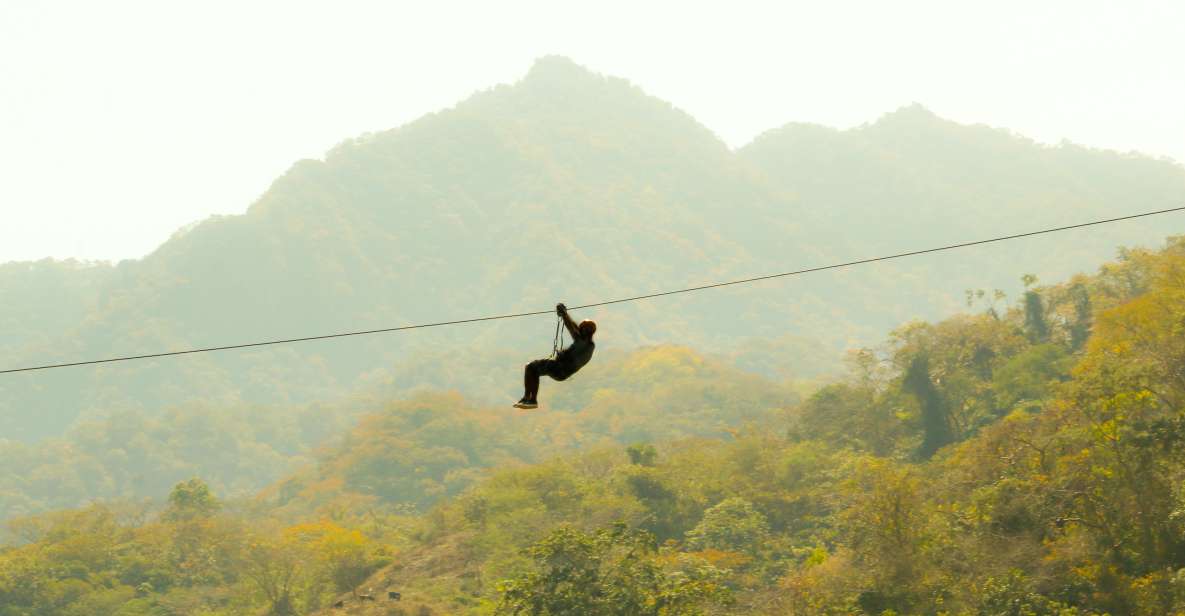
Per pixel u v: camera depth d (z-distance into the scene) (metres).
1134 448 43.44
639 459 85.75
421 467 153.12
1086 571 41.03
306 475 166.00
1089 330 79.62
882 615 43.72
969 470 53.22
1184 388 47.72
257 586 79.56
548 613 44.91
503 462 153.50
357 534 79.88
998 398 81.06
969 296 101.81
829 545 63.25
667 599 44.59
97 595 79.44
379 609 66.12
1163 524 41.19
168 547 89.81
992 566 43.00
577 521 72.06
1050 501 45.47
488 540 71.56
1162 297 55.03
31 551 87.88
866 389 95.69
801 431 94.25
